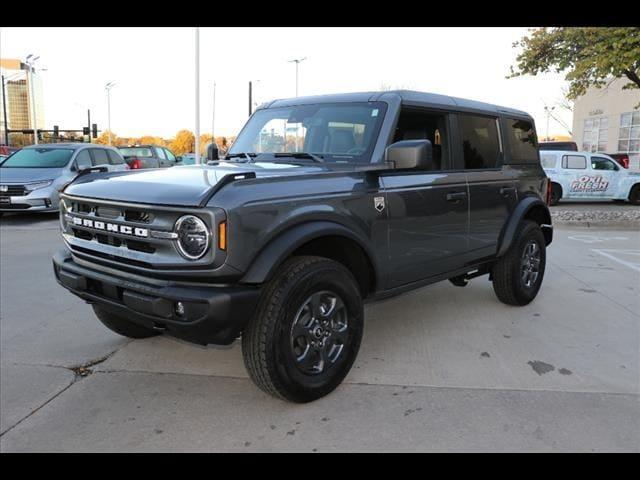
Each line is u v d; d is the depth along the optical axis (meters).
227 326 2.97
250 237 2.98
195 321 2.89
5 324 5.02
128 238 3.17
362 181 3.71
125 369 4.02
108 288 3.29
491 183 4.97
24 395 3.61
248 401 3.51
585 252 9.02
